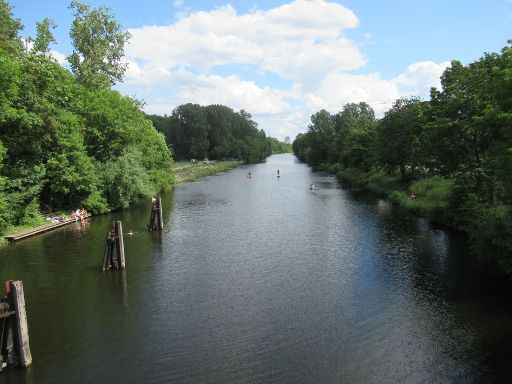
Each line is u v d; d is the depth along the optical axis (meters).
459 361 17.25
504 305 22.31
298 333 19.89
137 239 38.56
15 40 53.00
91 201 50.94
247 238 38.31
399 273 27.70
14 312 17.16
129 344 19.22
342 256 31.91
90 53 66.06
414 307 22.42
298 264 30.27
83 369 17.27
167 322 21.38
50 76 46.06
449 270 27.91
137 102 76.56
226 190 78.38
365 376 16.38
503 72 24.84
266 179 101.69
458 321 20.69
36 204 44.72
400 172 73.19
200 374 16.70
